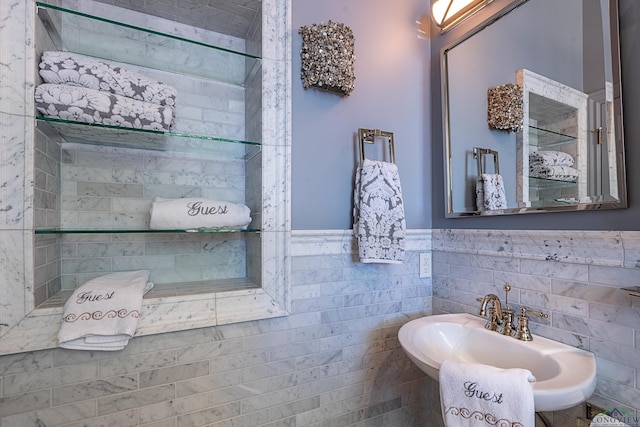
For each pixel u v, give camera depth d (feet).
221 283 3.60
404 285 4.24
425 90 4.54
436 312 4.38
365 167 3.67
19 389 2.45
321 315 3.65
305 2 3.65
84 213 3.25
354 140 3.95
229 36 4.02
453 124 4.18
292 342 3.48
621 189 2.50
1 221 2.39
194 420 3.01
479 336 3.29
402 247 3.76
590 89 2.73
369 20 4.09
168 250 3.61
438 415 4.32
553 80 3.02
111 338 2.61
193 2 3.39
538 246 3.12
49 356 2.52
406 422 4.23
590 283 2.70
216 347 3.10
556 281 2.96
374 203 3.64
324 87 3.63
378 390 4.02
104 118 2.76
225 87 3.95
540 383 2.17
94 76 2.77
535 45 3.19
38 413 2.50
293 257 3.50
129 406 2.77
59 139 3.10
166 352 2.90
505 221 3.48
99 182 3.32
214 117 3.87
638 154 2.44
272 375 3.37
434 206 4.47
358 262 3.90
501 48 3.56
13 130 2.44
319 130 3.71
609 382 2.55
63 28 3.21
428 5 4.56
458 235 4.05
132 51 3.51
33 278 2.51
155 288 3.33
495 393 2.11
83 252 3.24
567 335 2.86
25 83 2.49
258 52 3.53
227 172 3.94
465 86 4.01
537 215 3.16
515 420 2.02
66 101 2.59
